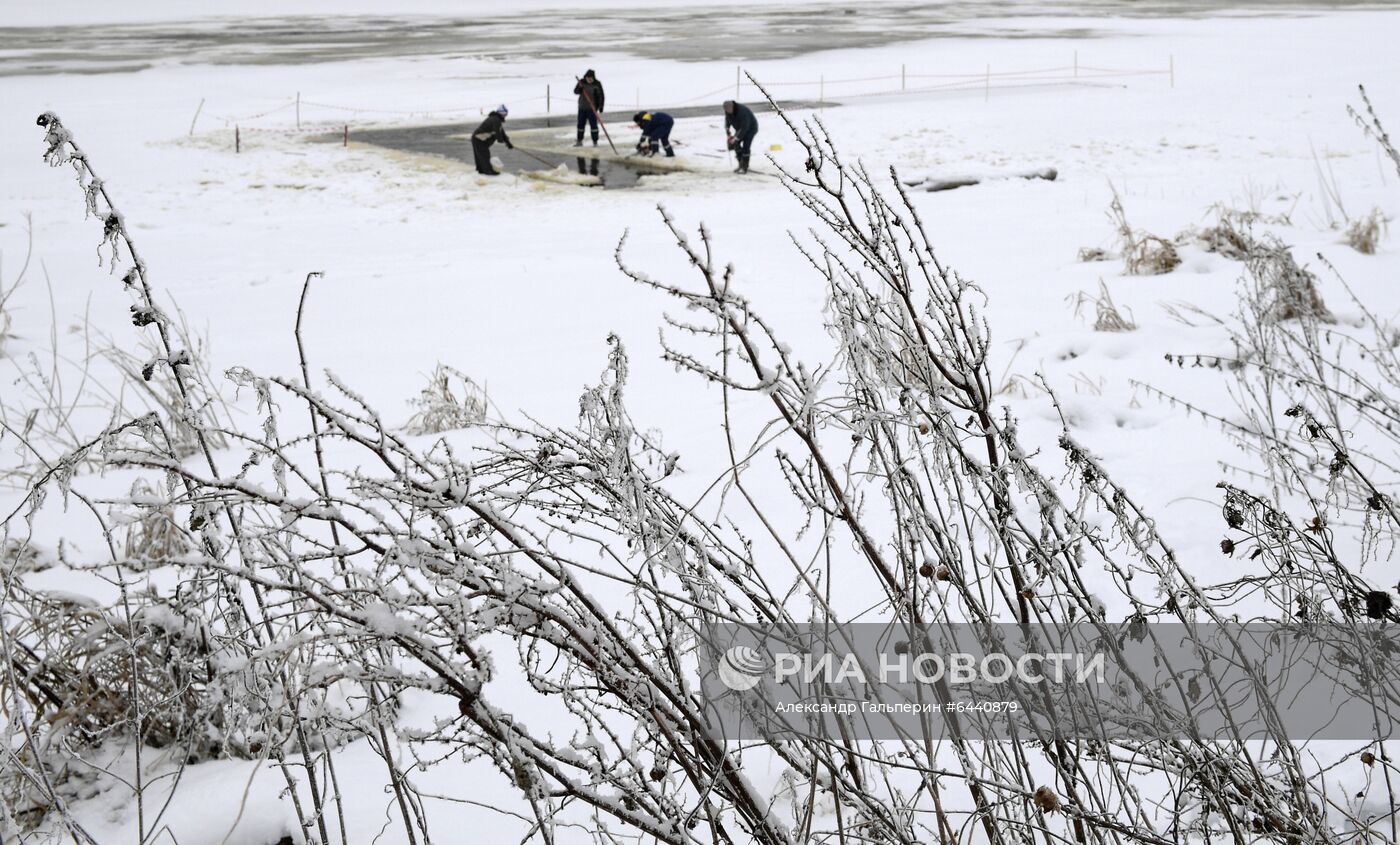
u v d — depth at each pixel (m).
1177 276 9.41
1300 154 18.12
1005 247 11.47
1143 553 2.00
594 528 4.22
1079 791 2.54
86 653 2.77
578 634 1.81
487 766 2.83
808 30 47.78
